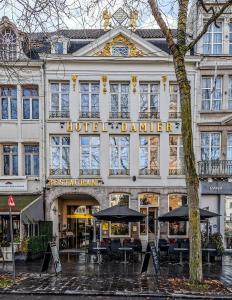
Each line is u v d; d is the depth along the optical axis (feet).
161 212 75.77
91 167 76.79
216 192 75.05
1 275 43.60
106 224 77.41
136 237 76.43
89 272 46.57
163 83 76.18
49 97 76.69
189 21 81.87
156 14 37.73
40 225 72.49
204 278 42.09
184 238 73.41
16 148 77.71
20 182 76.07
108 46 76.48
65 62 75.92
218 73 76.38
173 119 76.33
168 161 76.23
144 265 45.19
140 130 76.23
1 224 73.00
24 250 58.08
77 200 83.51
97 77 76.38
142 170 76.89
